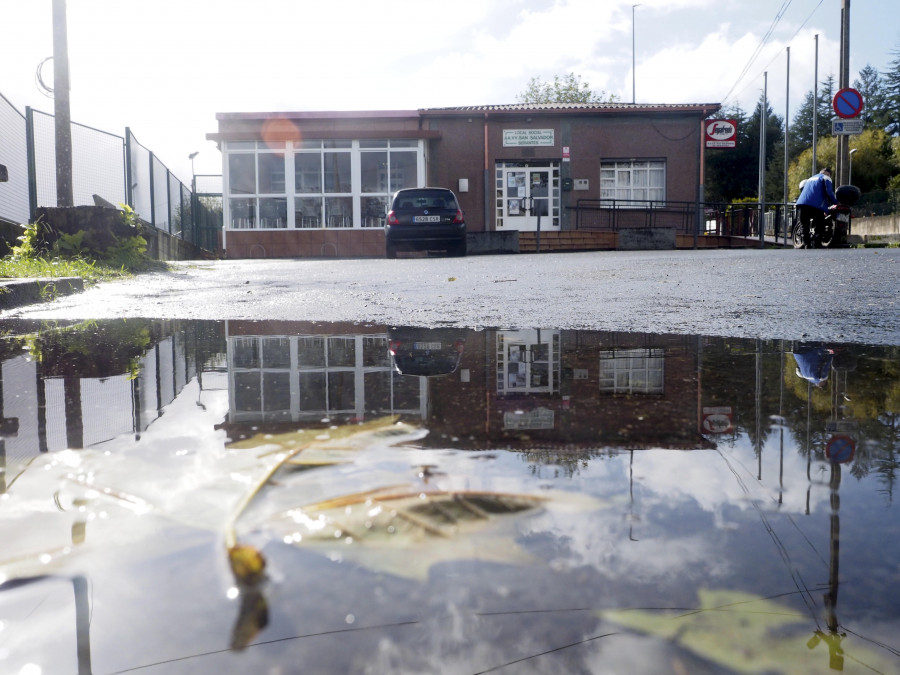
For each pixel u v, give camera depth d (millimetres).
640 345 1943
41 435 826
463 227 13859
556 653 343
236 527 475
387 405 1022
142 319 3057
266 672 326
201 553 438
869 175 52281
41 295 4254
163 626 359
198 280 6281
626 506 548
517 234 17641
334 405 1026
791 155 62875
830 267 5723
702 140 20828
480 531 476
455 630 359
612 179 21094
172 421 912
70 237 7719
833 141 52688
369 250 20297
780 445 777
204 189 23625
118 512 508
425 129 20641
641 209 21000
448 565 425
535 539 470
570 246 20078
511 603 387
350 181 20438
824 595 403
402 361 1592
